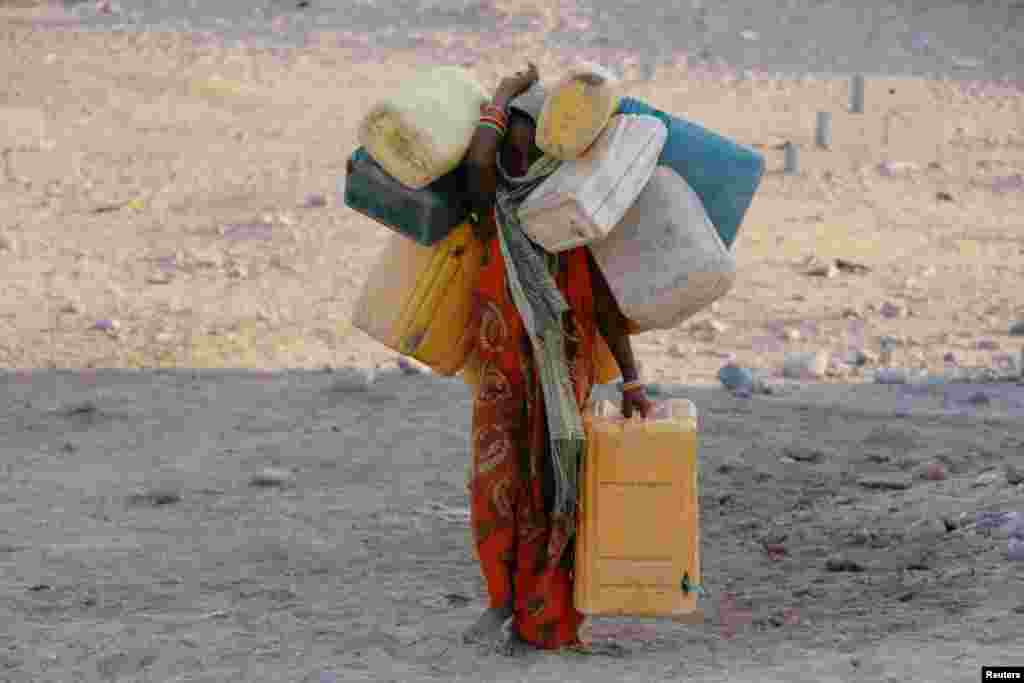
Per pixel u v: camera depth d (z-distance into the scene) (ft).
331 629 69.56
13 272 174.29
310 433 113.39
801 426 114.01
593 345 65.62
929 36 354.33
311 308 160.25
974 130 279.08
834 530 86.38
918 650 59.52
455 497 97.50
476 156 62.80
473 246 66.69
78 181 228.84
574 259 64.13
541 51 333.01
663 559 62.75
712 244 61.46
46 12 371.35
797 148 260.21
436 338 68.23
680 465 62.54
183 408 120.88
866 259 188.96
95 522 91.61
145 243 191.83
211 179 231.91
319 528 90.48
